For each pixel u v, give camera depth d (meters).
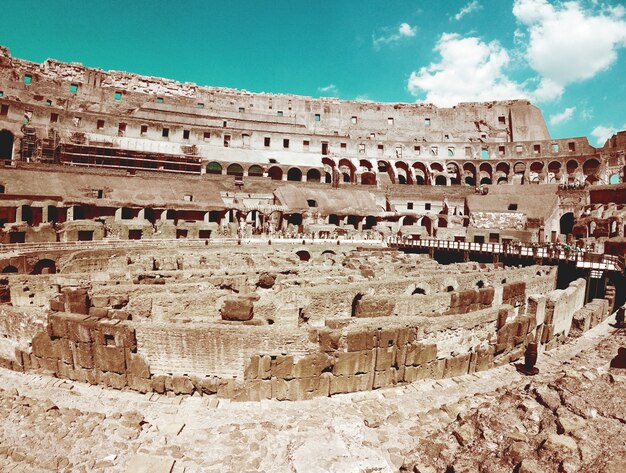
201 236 50.19
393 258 36.72
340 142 83.44
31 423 12.20
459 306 21.81
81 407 13.87
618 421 7.63
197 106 85.31
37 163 51.88
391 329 16.06
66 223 39.69
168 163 66.25
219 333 14.73
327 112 94.12
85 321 15.29
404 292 23.67
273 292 22.03
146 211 53.03
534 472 6.27
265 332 14.80
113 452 11.07
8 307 17.02
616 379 9.39
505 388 13.36
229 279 23.00
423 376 16.89
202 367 14.91
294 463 9.20
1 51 68.62
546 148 81.38
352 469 8.91
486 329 18.75
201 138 72.75
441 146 86.38
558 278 36.66
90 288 19.05
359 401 14.95
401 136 96.38
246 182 65.50
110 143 62.91
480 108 98.25
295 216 63.28
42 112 59.91
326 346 15.08
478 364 18.33
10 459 10.54
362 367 15.64
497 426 8.04
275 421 13.18
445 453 7.77
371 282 22.14
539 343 21.80
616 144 74.69
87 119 63.56
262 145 77.38
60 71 74.62
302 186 68.38
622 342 13.79
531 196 66.19
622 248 45.44
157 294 18.45
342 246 50.28
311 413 13.83
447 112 98.50
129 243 41.50
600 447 6.78
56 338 15.77
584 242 50.75
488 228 60.69
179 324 15.30
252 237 50.53
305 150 80.88
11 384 15.22
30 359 16.16
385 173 84.94
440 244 48.97
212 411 13.89
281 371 14.73
